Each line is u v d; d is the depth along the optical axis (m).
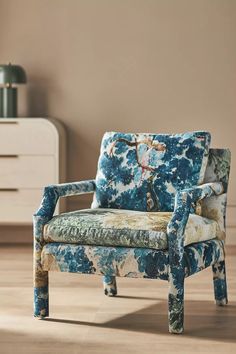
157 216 3.67
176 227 3.42
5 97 5.89
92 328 3.60
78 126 6.21
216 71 6.09
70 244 3.65
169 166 4.00
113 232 3.53
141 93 6.15
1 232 6.32
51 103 6.21
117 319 3.77
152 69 6.13
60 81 6.20
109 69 6.16
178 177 3.97
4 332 3.53
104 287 4.32
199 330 3.57
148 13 6.11
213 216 4.00
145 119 6.16
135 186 4.04
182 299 3.48
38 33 6.18
